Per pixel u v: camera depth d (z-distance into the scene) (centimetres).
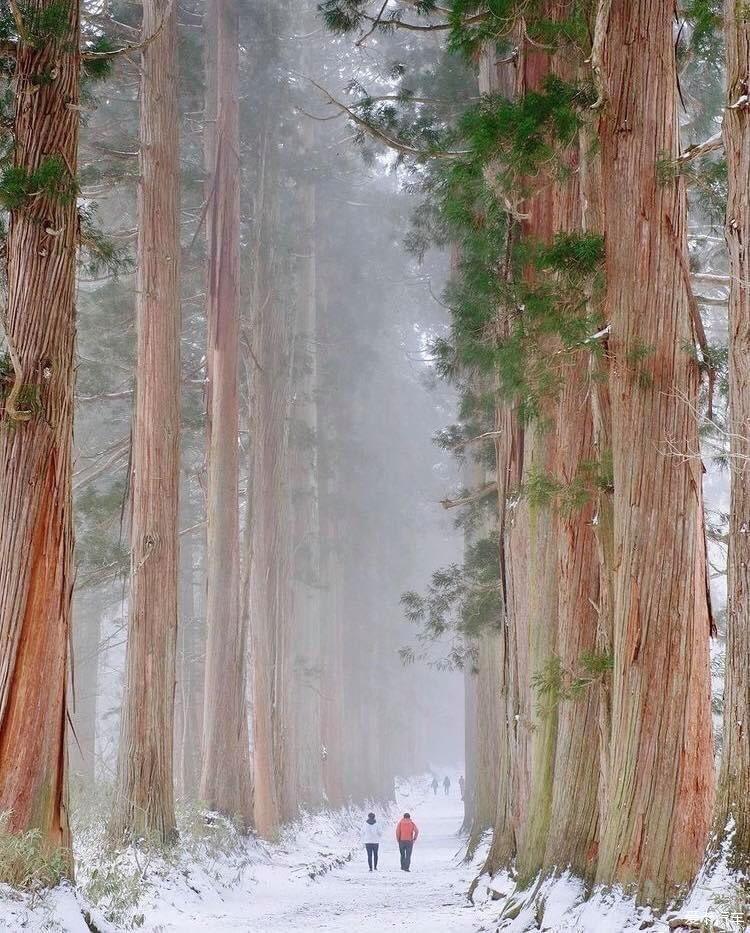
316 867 2464
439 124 2422
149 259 2092
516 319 1259
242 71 3088
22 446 1079
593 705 1226
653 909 933
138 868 1597
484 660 2661
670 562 995
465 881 2125
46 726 1058
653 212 1050
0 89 1274
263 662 2977
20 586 1063
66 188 1109
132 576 1978
